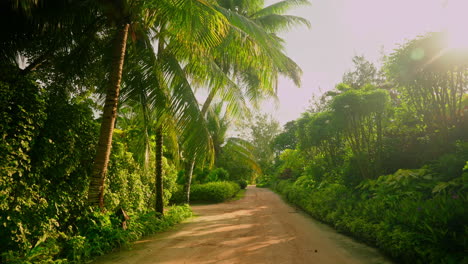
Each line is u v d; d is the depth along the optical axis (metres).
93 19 6.15
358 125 8.23
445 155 5.41
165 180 10.28
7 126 3.58
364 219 5.62
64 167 4.73
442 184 4.56
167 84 6.63
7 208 3.55
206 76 6.92
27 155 3.84
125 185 6.78
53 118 4.59
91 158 5.58
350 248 4.95
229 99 7.12
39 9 5.00
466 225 3.35
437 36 5.34
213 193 16.36
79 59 6.47
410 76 6.12
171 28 5.90
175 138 8.23
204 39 5.23
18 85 4.01
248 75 12.39
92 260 4.33
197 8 4.60
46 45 5.90
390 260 4.14
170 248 5.16
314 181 12.86
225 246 5.29
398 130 7.79
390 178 5.93
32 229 4.02
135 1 5.45
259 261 4.26
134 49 6.34
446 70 5.57
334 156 11.06
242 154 17.05
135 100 7.27
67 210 4.73
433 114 6.30
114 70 5.38
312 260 4.27
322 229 6.98
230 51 6.95
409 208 4.35
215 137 18.09
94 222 4.96
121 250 4.97
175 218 8.55
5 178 3.49
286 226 7.55
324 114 10.27
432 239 3.44
